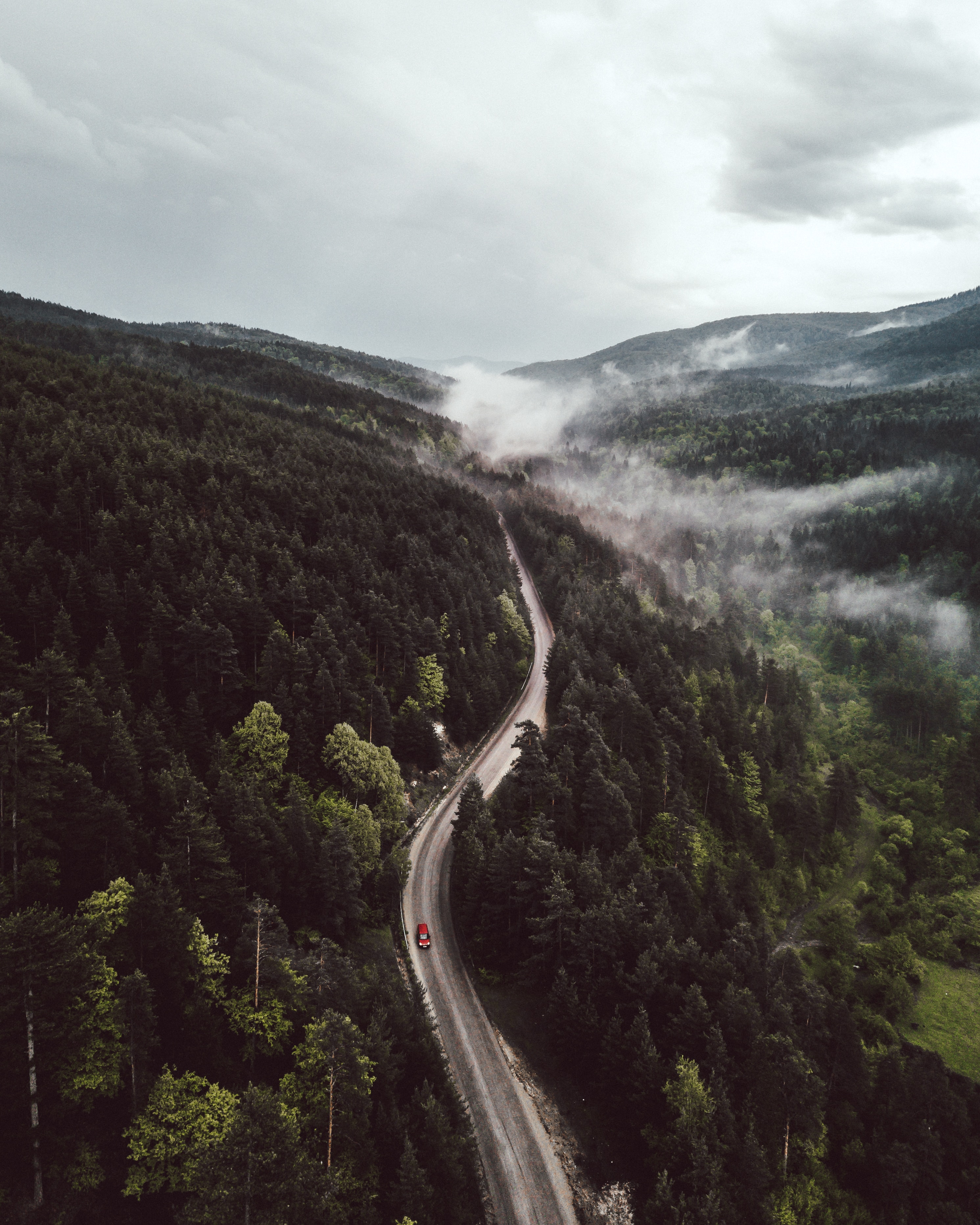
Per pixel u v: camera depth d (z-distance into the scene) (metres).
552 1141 53.12
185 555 97.75
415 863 81.50
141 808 59.41
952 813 120.06
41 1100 36.69
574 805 84.12
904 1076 60.66
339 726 78.50
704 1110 48.84
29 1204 35.31
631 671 126.19
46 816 48.84
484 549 163.50
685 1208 44.31
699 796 100.25
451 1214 42.84
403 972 65.69
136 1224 37.22
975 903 104.38
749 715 127.50
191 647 79.56
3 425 113.75
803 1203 50.59
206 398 194.88
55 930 36.09
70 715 58.91
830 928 93.75
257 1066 47.53
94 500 102.50
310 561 112.94
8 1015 35.88
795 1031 57.62
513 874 66.88
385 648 104.44
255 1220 30.25
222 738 77.94
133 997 39.16
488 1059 59.03
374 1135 44.22
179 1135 38.69
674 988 56.44
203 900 52.97
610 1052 53.78
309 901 62.59
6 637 66.19
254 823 59.59
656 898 69.62
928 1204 53.81
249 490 128.00
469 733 107.00
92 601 83.75
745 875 85.94
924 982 89.69
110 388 162.50
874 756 141.88
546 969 63.94
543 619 167.38
